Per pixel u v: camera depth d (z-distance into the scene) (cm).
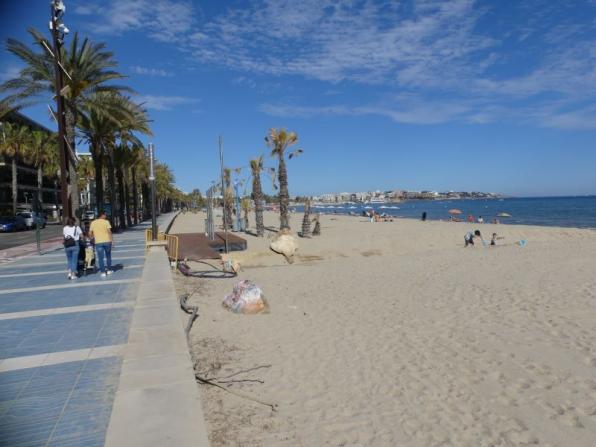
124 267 1191
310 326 866
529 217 6606
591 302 1016
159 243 1577
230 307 976
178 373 422
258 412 510
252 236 3266
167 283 901
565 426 482
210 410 506
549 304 1007
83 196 6894
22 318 668
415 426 485
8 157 5109
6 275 1102
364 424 489
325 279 1418
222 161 1747
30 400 391
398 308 1010
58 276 1062
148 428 317
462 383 596
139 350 489
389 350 726
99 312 698
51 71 1948
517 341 760
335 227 4234
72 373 452
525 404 534
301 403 537
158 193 7900
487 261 1764
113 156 3064
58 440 326
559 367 642
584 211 8200
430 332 821
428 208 13062
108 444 296
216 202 8344
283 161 3012
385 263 1795
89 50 2038
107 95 2238
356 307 1024
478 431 475
